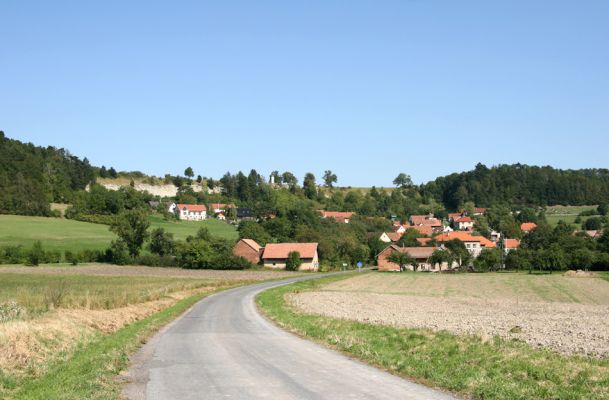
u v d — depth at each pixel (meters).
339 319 27.52
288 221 150.00
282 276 91.94
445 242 138.62
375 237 150.62
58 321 21.19
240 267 110.94
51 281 63.94
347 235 144.75
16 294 33.22
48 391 11.54
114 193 167.38
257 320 28.70
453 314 35.94
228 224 175.38
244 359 16.12
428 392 11.52
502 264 116.94
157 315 31.52
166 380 13.36
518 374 12.98
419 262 121.56
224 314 32.47
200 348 18.67
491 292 64.19
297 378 13.12
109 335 21.98
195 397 11.49
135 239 111.88
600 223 184.75
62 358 15.95
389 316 32.81
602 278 85.19
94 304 29.62
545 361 14.48
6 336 16.16
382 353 16.28
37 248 103.38
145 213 114.50
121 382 13.18
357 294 57.69
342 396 11.19
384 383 12.45
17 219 140.50
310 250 118.94
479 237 156.75
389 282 81.00
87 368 14.08
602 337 23.11
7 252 100.88
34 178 168.38
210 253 108.62
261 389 12.03
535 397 10.94
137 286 54.31
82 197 168.50
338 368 14.38
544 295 60.16
